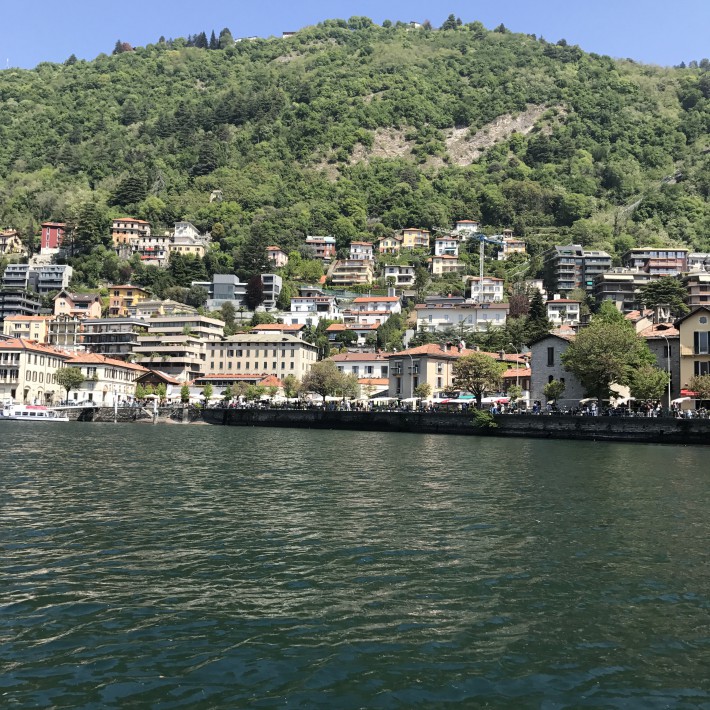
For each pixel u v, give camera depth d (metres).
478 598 20.16
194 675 15.13
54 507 33.25
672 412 91.69
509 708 13.95
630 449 76.56
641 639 17.38
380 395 160.00
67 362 182.38
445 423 107.19
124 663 15.66
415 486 41.81
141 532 28.00
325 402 141.12
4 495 36.50
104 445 73.56
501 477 46.91
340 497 37.16
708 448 81.31
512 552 25.31
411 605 19.52
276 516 31.61
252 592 20.48
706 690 14.84
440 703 14.11
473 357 117.31
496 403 121.75
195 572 22.42
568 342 112.19
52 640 16.84
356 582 21.50
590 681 15.12
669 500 37.41
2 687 14.48
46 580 21.41
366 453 66.44
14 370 168.88
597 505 35.44
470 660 16.03
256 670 15.38
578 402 111.00
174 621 18.14
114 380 186.50
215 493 38.31
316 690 14.52
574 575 22.50
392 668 15.56
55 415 149.38
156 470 49.41
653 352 107.25
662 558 24.70
